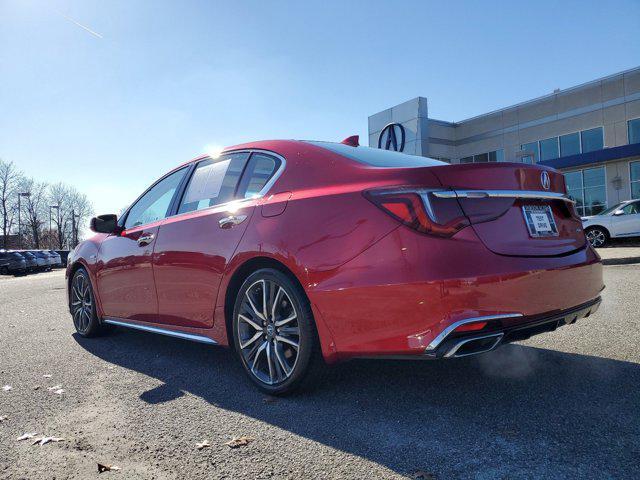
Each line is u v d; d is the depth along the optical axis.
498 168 2.51
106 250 4.36
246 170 3.30
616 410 2.39
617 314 4.52
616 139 20.97
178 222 3.55
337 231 2.51
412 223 2.28
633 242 13.30
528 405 2.51
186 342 4.42
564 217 2.91
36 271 36.06
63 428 2.52
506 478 1.85
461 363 3.26
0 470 2.08
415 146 24.83
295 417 2.52
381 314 2.31
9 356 4.11
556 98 23.05
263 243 2.79
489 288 2.23
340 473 1.95
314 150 2.99
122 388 3.13
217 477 1.97
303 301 2.63
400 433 2.27
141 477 1.99
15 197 53.72
